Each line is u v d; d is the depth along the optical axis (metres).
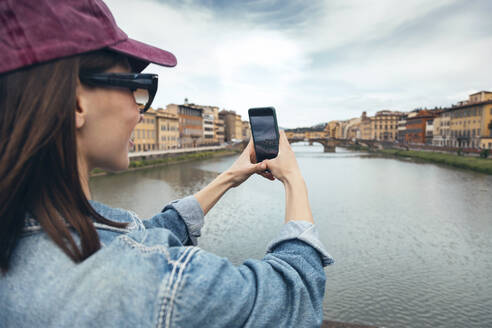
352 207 25.25
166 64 0.61
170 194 28.48
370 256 15.84
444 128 73.00
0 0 0.44
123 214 0.58
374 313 11.03
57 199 0.47
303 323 0.54
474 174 40.81
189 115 75.06
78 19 0.48
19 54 0.44
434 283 13.12
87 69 0.52
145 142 56.53
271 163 0.80
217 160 61.28
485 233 19.03
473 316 10.92
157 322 0.45
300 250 0.61
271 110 0.84
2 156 0.45
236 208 24.73
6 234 0.45
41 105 0.46
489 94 65.06
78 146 0.54
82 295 0.44
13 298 0.44
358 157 71.81
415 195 28.94
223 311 0.47
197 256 0.50
